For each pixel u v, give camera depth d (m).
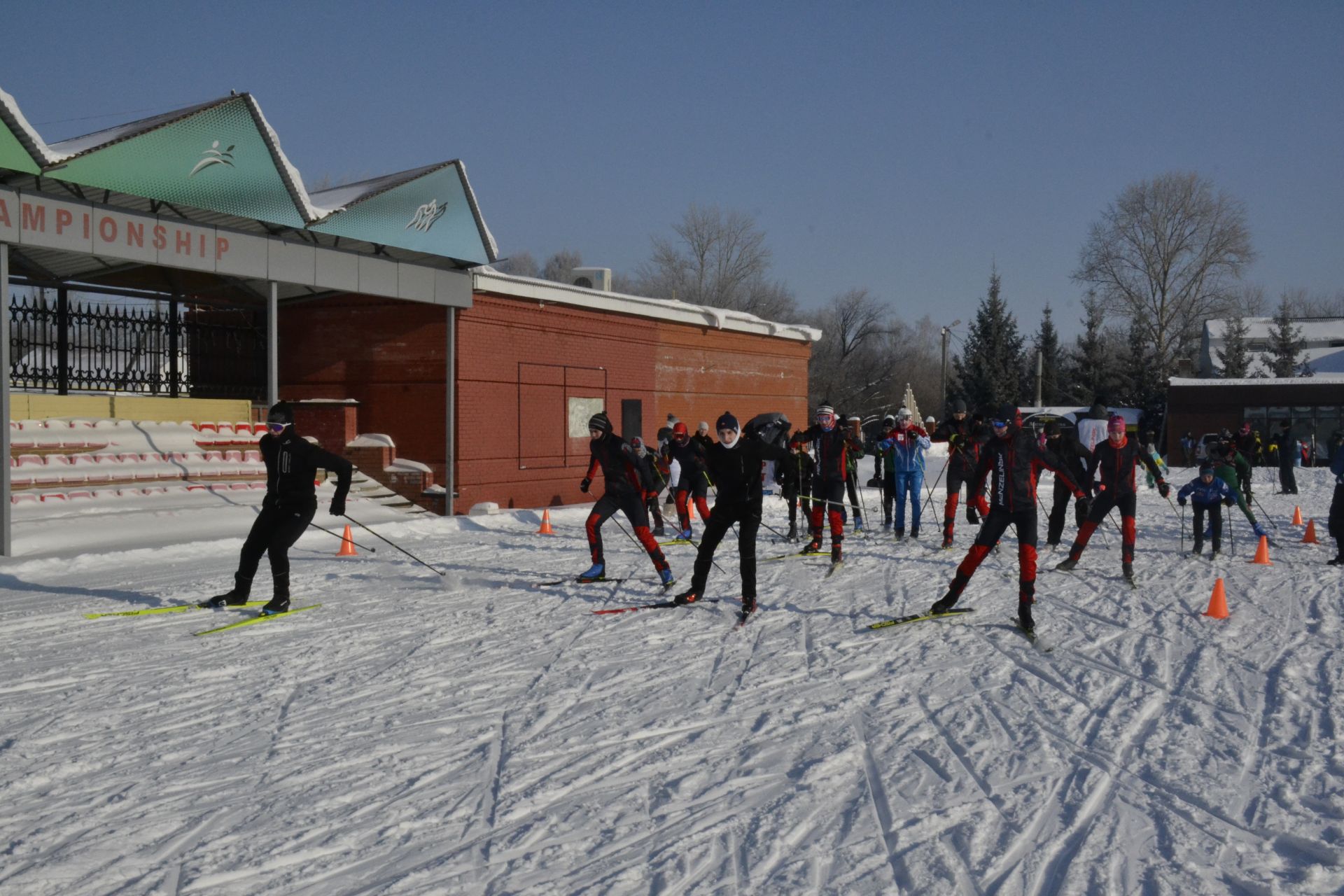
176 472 14.80
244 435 16.78
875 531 15.34
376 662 6.84
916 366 72.62
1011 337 64.44
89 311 17.28
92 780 4.62
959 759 4.93
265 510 8.60
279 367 19.67
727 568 11.32
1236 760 4.93
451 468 17.83
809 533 14.34
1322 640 7.70
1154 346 64.38
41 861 3.77
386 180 16.88
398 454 18.59
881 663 6.84
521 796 4.42
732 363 26.28
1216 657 7.13
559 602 9.09
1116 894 3.50
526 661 6.88
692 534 14.59
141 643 7.40
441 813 4.22
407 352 18.53
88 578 10.40
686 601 8.72
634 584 10.11
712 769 4.76
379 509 16.30
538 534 14.88
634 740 5.20
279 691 6.12
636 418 22.64
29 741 5.17
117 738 5.23
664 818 4.17
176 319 18.45
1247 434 27.14
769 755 4.96
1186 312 62.53
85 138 13.84
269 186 14.25
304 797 4.41
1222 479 12.45
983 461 8.03
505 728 5.39
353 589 9.74
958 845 3.91
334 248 15.69
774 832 4.03
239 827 4.08
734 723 5.48
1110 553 12.92
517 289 19.11
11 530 11.62
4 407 11.34
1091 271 63.53
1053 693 6.12
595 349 21.45
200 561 11.59
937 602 8.48
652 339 23.20
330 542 13.40
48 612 8.52
